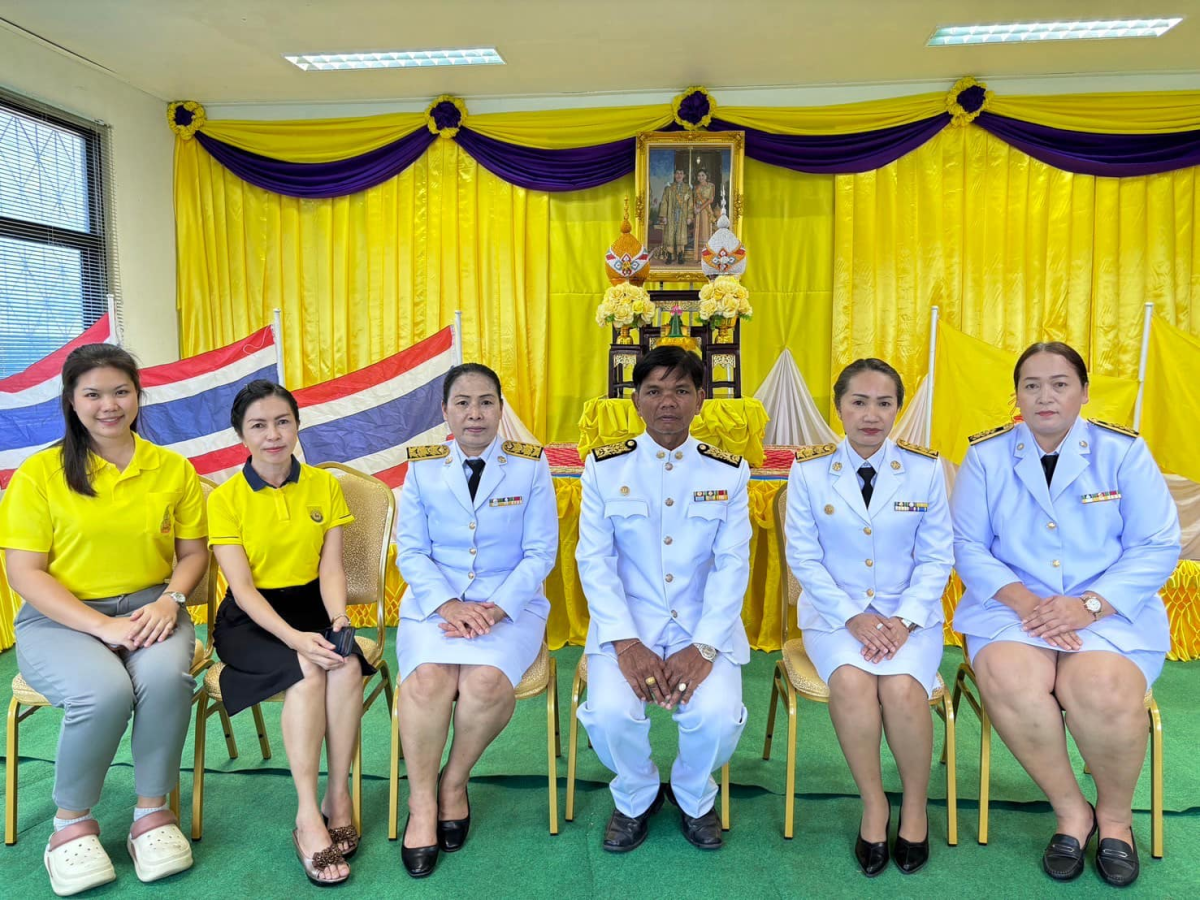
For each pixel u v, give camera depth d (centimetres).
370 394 329
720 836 189
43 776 222
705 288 343
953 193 423
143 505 193
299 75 420
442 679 182
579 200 448
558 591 321
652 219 436
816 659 192
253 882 175
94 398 181
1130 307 419
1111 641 178
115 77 423
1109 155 409
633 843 188
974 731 247
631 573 203
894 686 176
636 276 356
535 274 450
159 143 457
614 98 446
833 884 174
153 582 200
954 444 297
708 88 437
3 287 375
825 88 433
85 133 412
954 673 292
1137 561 187
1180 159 406
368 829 196
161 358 461
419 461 209
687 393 196
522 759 232
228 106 466
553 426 459
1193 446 284
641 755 184
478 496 204
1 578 320
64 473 186
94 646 181
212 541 194
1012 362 286
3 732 246
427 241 455
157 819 180
